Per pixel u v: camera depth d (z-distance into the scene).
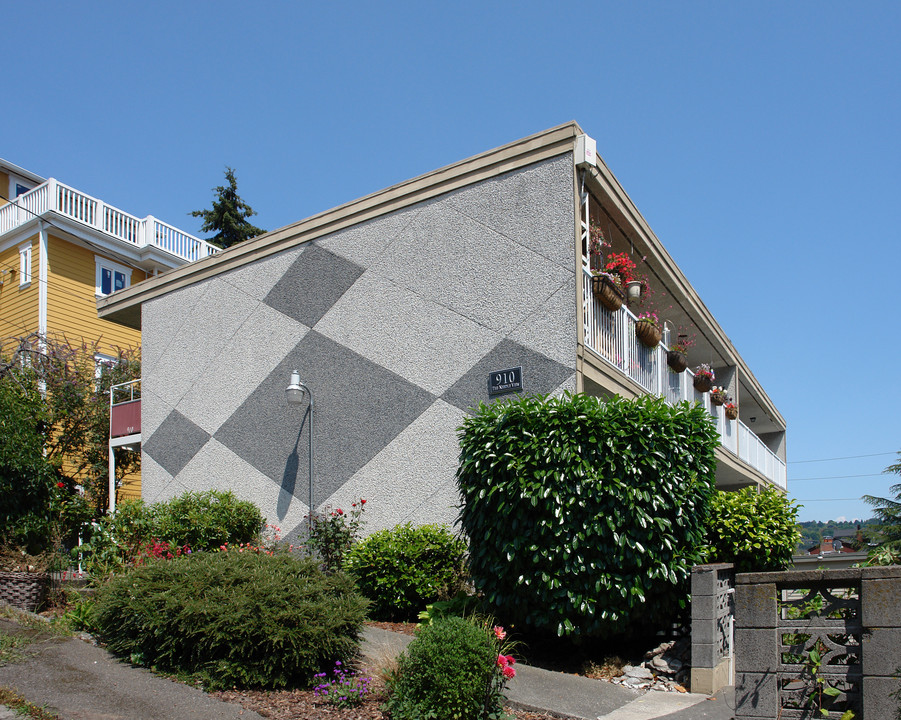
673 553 7.35
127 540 10.29
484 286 10.05
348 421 11.08
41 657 6.56
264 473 11.91
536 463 7.46
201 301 13.45
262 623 6.34
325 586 6.96
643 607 7.38
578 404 7.60
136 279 21.83
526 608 7.49
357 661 6.88
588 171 9.65
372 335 11.05
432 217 10.73
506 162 10.09
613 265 10.84
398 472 10.42
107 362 18.20
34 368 15.42
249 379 12.44
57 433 16.64
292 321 12.07
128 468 17.77
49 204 19.58
